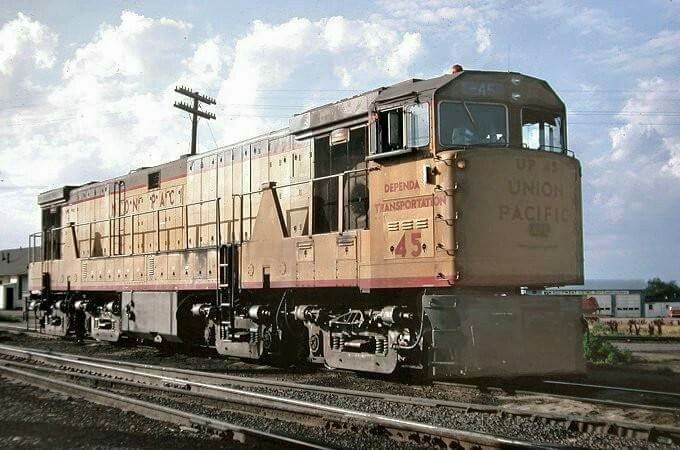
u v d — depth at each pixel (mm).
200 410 9141
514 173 10227
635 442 7156
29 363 15758
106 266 19594
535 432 7520
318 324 12648
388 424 7535
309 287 12484
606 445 7059
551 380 11719
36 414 9117
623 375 12766
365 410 8766
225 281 14477
